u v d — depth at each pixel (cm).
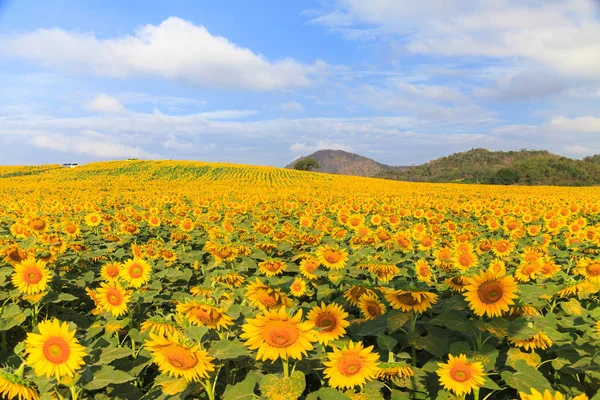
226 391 325
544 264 631
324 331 371
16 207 1980
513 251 927
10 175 8812
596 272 571
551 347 446
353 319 522
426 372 425
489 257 881
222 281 578
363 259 721
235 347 345
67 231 1064
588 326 479
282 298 393
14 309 518
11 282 607
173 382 326
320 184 6950
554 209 1875
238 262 783
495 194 4338
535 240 1112
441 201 2550
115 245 980
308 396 328
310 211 1788
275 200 2758
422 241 976
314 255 688
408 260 827
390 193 4025
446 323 410
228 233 988
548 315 474
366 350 338
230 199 3058
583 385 417
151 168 9212
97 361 377
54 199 2514
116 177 7994
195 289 485
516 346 423
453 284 484
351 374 334
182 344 301
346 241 1093
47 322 326
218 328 387
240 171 9306
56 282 686
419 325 477
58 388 357
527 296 440
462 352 396
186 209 2000
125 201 2689
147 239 1311
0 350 518
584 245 970
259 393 341
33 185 5725
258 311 448
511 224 1314
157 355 314
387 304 509
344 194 3688
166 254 828
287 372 318
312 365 374
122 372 360
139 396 417
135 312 589
